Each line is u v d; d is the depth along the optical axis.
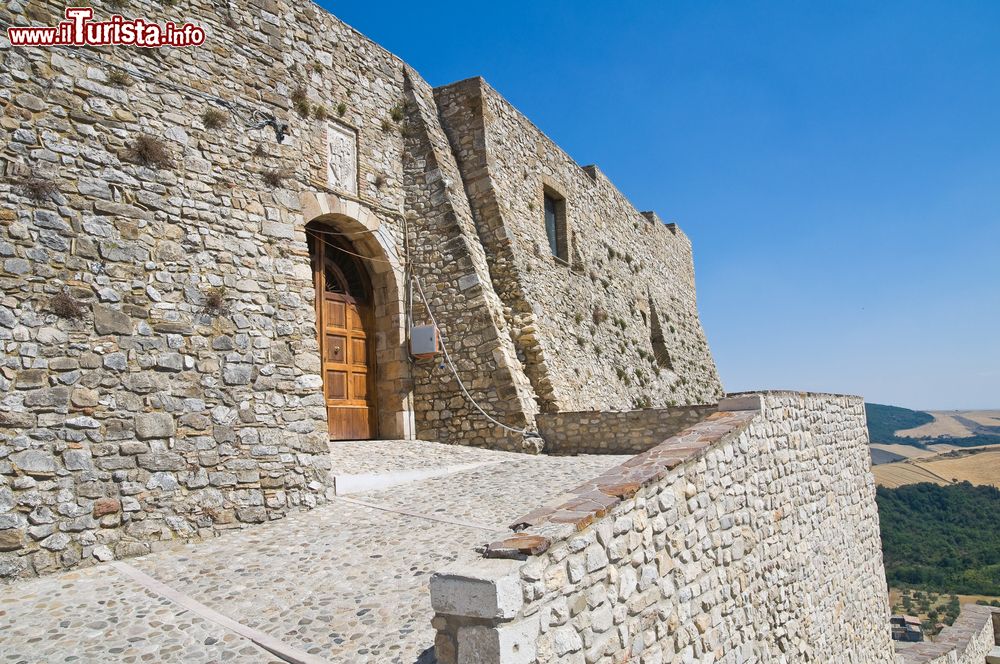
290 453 9.24
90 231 8.06
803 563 8.93
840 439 11.62
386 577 6.27
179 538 7.81
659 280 29.25
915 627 30.62
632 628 4.82
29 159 7.72
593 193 23.61
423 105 16.02
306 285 10.46
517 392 13.59
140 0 9.37
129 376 7.96
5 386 6.92
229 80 10.30
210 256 9.30
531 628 3.79
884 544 48.25
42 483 6.92
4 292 7.18
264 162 10.48
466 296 14.34
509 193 17.22
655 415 12.66
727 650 6.31
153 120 9.10
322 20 13.66
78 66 8.44
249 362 9.27
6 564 6.43
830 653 9.34
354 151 13.95
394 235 14.60
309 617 5.48
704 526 6.29
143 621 5.50
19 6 8.03
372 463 11.05
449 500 9.02
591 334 19.92
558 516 4.49
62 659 4.85
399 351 14.19
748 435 7.81
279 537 7.83
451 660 3.78
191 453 8.27
